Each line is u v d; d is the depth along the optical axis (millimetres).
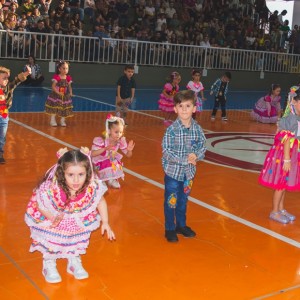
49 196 3959
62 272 4465
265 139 11336
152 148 9672
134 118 13344
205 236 5469
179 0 25156
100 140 6902
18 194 6477
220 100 13758
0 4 19078
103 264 4672
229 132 12000
